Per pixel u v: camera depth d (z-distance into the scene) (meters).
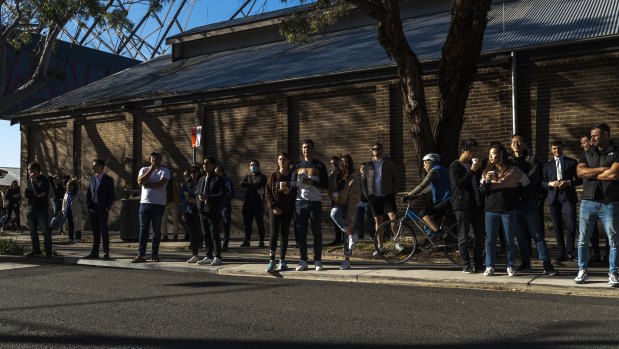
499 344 4.87
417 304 6.61
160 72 23.30
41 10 14.28
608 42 12.05
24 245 14.20
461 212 8.52
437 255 9.80
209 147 18.16
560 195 9.43
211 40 24.28
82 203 15.62
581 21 13.72
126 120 19.95
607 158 7.00
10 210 20.80
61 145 22.19
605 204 7.12
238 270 9.37
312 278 8.79
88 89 24.03
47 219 11.49
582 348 4.71
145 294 7.43
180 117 18.92
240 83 17.08
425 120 10.39
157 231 10.55
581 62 12.58
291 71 16.80
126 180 19.84
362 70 14.73
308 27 13.56
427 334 5.23
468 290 7.59
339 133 15.77
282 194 9.12
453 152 10.41
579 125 12.62
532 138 13.14
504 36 14.20
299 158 16.42
